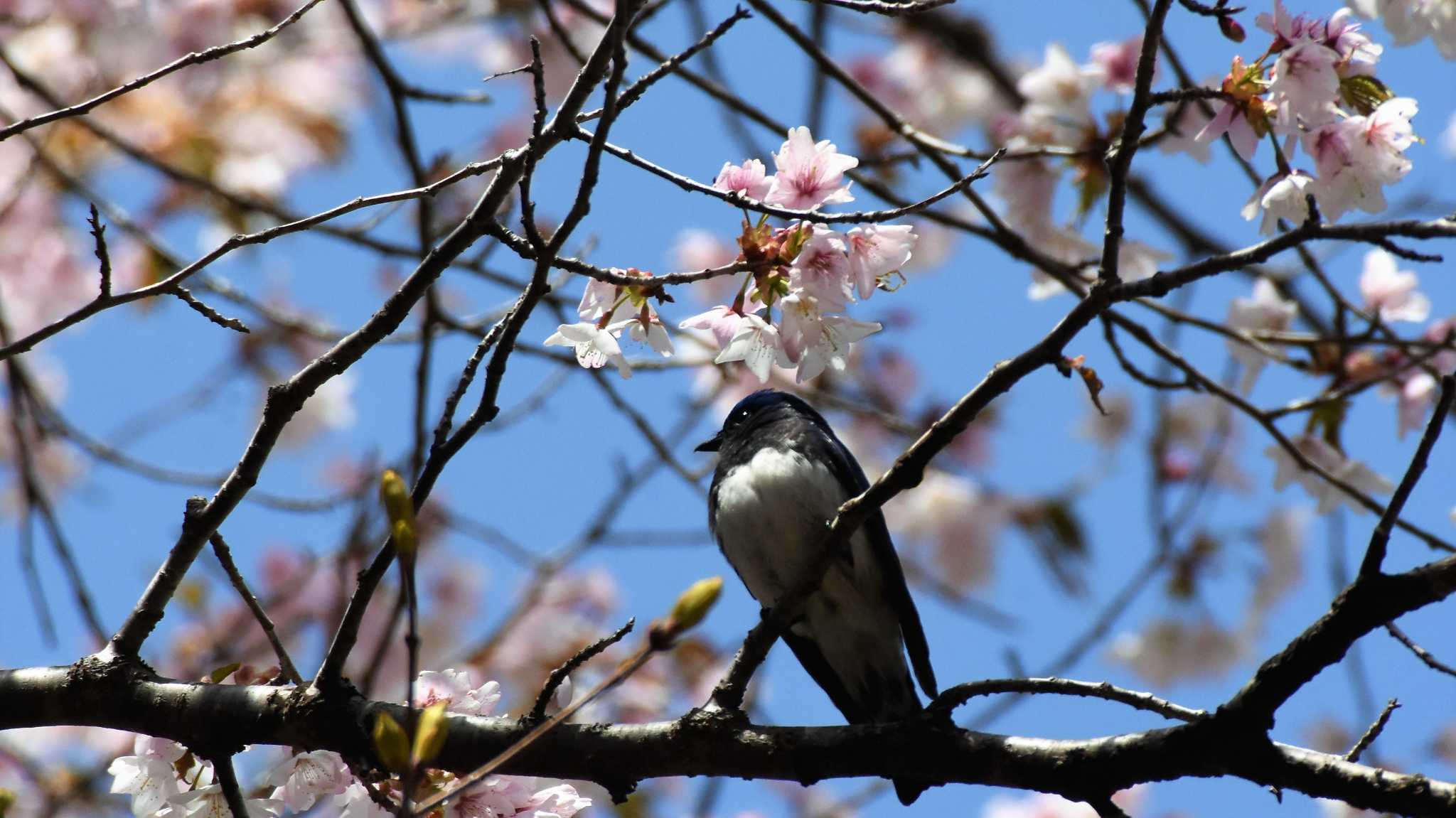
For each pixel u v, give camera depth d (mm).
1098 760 6082
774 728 6609
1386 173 5996
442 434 6223
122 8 11234
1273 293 10531
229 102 12070
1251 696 5766
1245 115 6137
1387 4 6961
